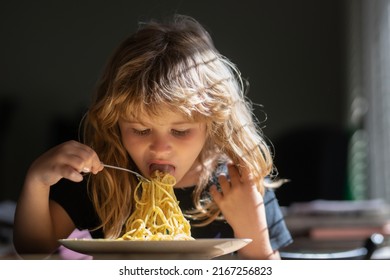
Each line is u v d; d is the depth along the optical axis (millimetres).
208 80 2297
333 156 8469
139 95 2088
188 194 2541
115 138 2344
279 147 8617
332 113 12352
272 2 12484
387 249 3361
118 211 2340
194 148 2201
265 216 2318
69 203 2467
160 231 2164
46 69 12453
